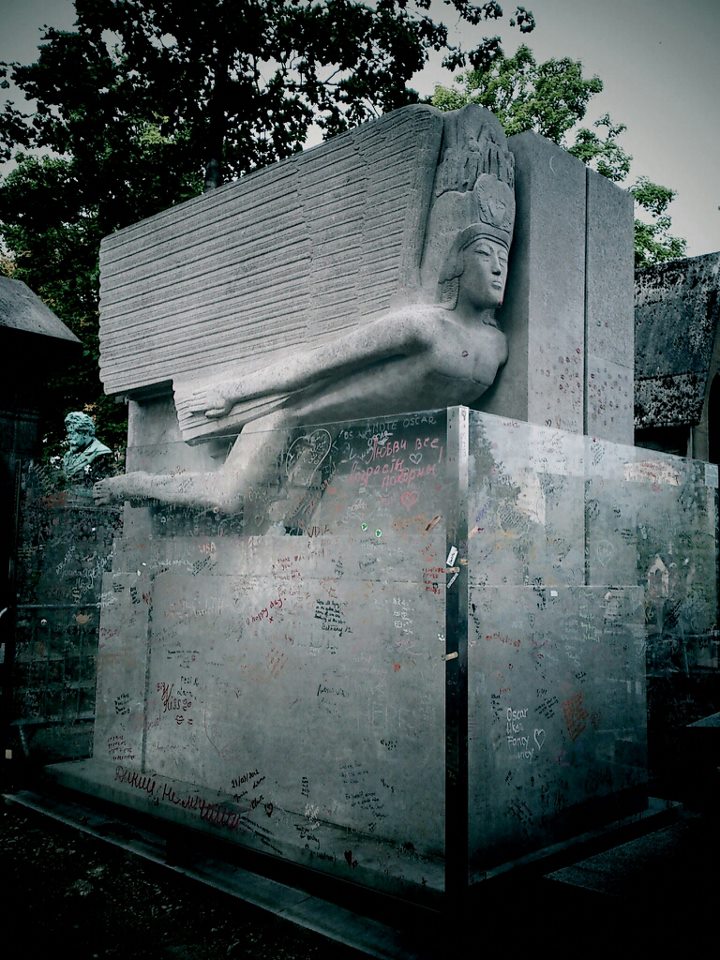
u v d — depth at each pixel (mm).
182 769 4699
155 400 6676
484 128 4586
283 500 4383
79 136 12047
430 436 3746
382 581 3820
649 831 4305
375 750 3771
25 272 14812
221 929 3426
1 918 3555
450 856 3107
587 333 5074
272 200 5527
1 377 9727
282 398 5047
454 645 3213
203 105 12023
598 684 4211
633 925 3201
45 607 5496
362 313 4848
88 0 10898
